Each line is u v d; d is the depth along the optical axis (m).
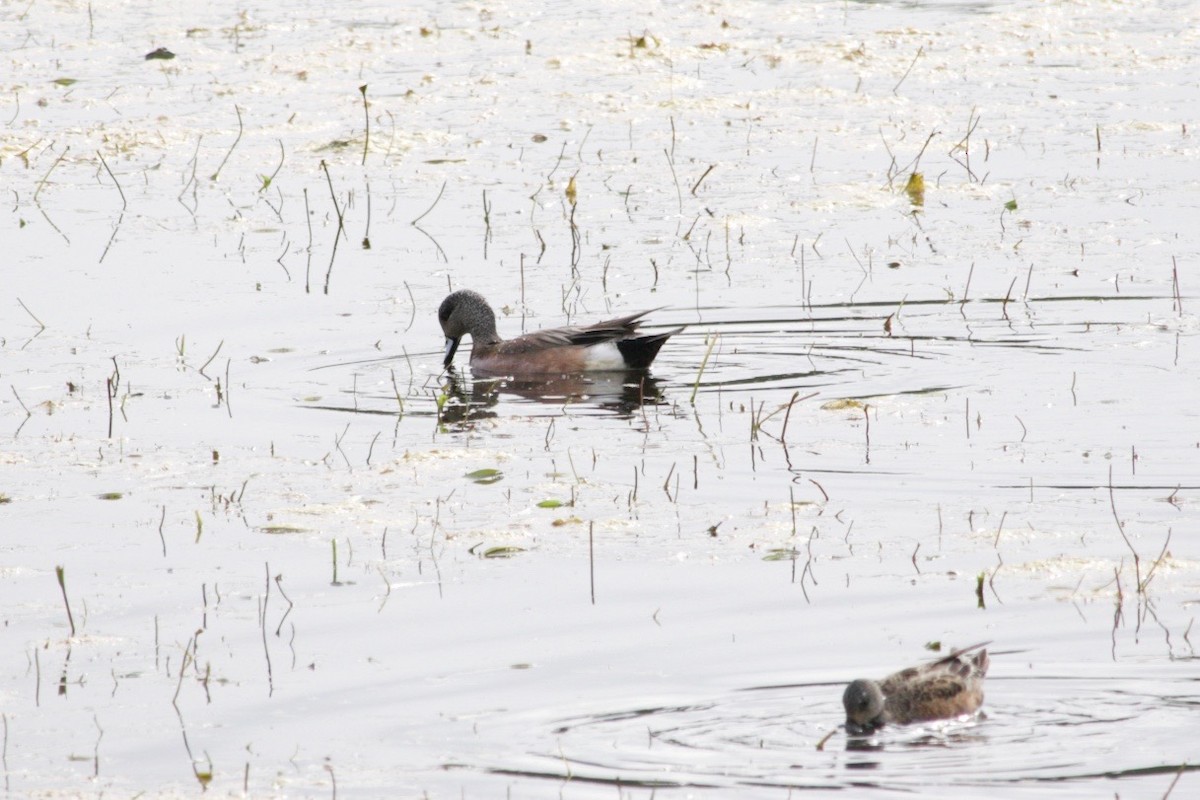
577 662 10.21
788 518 12.75
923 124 26.16
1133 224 21.17
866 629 10.56
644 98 28.05
